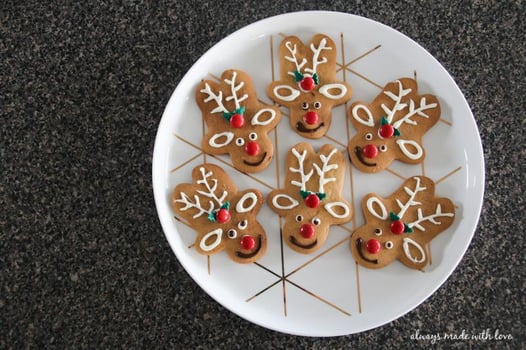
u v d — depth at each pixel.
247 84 0.65
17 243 0.65
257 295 0.62
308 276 0.62
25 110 0.68
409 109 0.64
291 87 0.65
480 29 0.69
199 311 0.64
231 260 0.62
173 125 0.64
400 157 0.64
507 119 0.67
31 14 0.69
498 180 0.66
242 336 0.64
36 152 0.67
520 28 0.69
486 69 0.68
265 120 0.64
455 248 0.62
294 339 0.64
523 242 0.65
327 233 0.62
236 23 0.69
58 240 0.65
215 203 0.63
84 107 0.67
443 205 0.63
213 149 0.64
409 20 0.69
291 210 0.62
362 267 0.62
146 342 0.64
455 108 0.64
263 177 0.64
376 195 0.63
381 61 0.66
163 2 0.69
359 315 0.61
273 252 0.62
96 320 0.64
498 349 0.63
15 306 0.64
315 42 0.66
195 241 0.62
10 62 0.69
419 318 0.64
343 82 0.65
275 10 0.69
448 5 0.69
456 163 0.64
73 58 0.68
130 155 0.66
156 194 0.62
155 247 0.65
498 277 0.65
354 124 0.64
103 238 0.65
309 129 0.64
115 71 0.68
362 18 0.65
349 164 0.64
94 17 0.69
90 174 0.66
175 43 0.68
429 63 0.65
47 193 0.66
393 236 0.62
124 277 0.65
